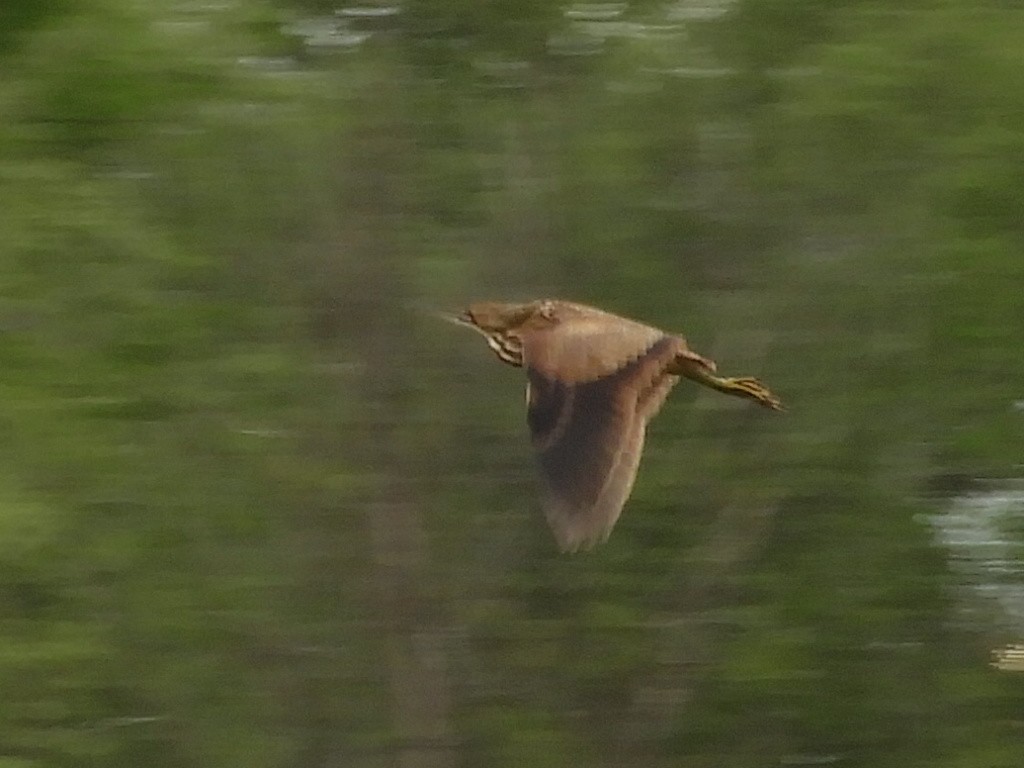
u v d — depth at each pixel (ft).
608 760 119.34
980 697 117.60
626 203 120.67
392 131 121.39
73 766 108.78
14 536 100.83
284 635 114.01
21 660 104.83
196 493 110.22
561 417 53.52
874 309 118.21
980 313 116.57
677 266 120.98
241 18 113.19
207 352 111.65
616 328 55.57
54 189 107.45
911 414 118.21
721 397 118.83
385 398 117.91
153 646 109.91
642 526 118.21
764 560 118.93
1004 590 117.80
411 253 120.16
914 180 117.91
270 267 115.96
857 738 118.52
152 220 112.98
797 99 118.42
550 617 119.14
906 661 118.52
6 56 109.91
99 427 106.73
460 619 118.01
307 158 117.70
